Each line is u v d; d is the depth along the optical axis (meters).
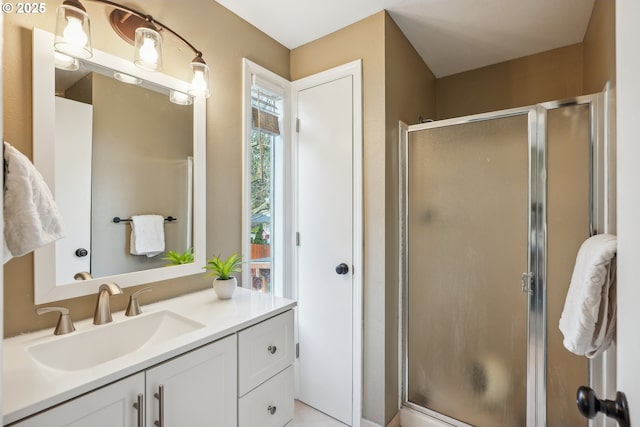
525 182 1.56
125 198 1.25
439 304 1.79
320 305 1.93
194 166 1.50
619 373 0.55
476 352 1.69
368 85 1.75
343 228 1.83
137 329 1.16
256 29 1.85
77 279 1.11
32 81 1.01
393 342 1.81
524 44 2.10
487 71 2.42
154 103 1.35
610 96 1.33
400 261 1.89
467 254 1.71
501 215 1.62
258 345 1.19
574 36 2.00
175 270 1.42
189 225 1.48
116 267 1.22
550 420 1.50
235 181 1.72
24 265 1.00
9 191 0.73
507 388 1.60
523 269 1.56
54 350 0.95
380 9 1.70
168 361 0.90
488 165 1.65
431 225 1.82
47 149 1.04
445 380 1.77
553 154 1.50
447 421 1.74
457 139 1.74
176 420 0.92
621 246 0.54
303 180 2.01
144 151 1.32
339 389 1.84
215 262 1.44
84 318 1.13
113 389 0.79
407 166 1.89
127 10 1.18
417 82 2.19
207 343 1.01
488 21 1.83
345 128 1.83
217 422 1.04
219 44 1.63
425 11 1.72
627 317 0.50
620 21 0.55
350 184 1.81
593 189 1.42
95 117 1.17
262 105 1.92
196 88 1.39
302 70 2.04
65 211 1.08
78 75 1.12
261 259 1.92
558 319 1.49
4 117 0.96
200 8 1.54
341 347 1.83
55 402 0.69
